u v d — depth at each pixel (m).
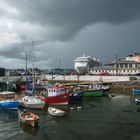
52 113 53.56
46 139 38.72
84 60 171.25
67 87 83.75
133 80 114.25
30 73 137.62
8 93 69.38
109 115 54.75
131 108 63.69
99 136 39.72
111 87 106.62
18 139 38.81
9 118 52.28
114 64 150.88
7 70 146.12
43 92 72.94
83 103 71.81
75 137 39.31
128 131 42.22
